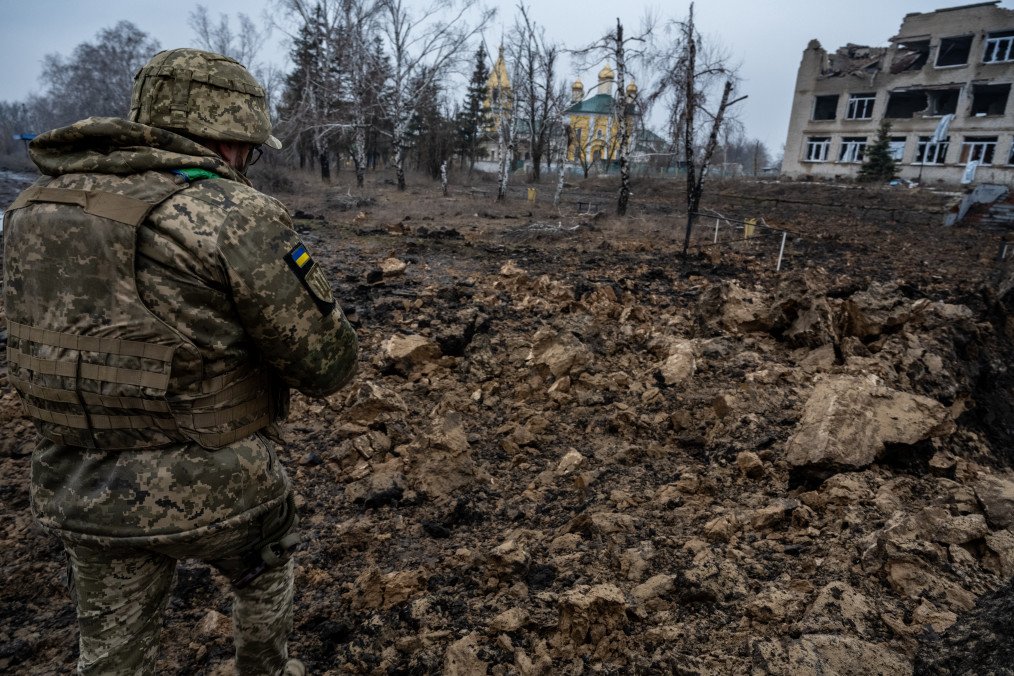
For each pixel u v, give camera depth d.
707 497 3.24
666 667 2.06
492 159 57.16
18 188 21.27
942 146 34.72
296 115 30.17
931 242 16.25
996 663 1.72
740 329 6.00
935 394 4.64
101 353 1.27
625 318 6.39
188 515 1.36
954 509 2.88
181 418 1.33
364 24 27.81
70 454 1.37
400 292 7.12
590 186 37.00
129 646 1.43
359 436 3.79
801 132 40.03
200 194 1.32
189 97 1.44
